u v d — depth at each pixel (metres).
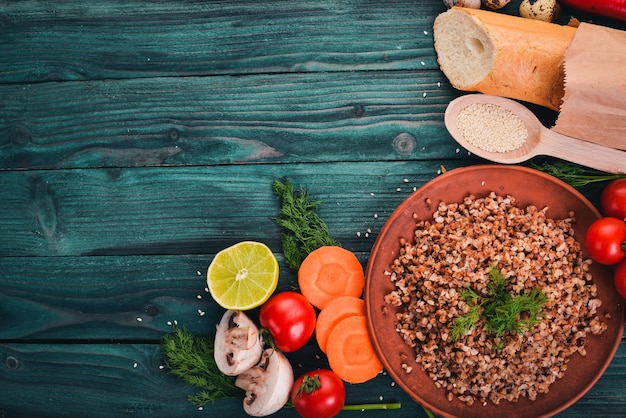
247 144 0.76
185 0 0.76
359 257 0.75
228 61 0.76
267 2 0.75
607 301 0.71
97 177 0.76
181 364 0.74
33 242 0.77
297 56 0.75
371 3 0.75
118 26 0.76
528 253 0.70
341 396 0.71
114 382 0.76
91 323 0.76
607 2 0.70
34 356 0.77
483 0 0.72
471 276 0.69
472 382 0.71
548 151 0.71
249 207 0.76
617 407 0.74
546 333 0.70
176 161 0.76
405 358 0.71
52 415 0.77
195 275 0.76
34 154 0.76
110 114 0.76
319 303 0.73
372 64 0.75
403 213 0.70
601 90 0.67
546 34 0.68
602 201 0.71
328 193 0.75
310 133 0.75
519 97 0.71
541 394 0.71
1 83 0.77
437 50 0.72
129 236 0.76
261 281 0.71
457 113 0.73
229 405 0.76
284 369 0.71
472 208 0.71
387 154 0.75
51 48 0.76
